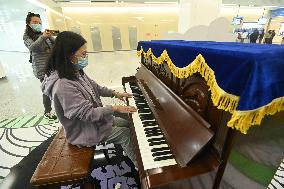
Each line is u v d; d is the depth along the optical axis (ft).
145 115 5.40
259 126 2.87
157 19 47.21
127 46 48.65
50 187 4.31
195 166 3.09
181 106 4.17
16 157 7.77
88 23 44.16
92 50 46.55
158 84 5.97
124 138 5.84
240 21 34.40
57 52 4.65
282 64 2.33
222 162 2.91
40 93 15.92
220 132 2.89
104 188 6.07
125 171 6.69
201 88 3.47
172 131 4.04
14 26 50.44
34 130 9.78
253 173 3.37
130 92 7.61
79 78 5.38
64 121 5.07
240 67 2.24
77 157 4.82
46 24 45.24
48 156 4.85
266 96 2.30
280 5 37.99
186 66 3.64
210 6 15.10
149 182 2.88
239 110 2.23
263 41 27.45
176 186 2.92
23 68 28.58
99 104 6.35
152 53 6.32
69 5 39.91
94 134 5.24
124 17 45.39
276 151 3.34
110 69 24.84
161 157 3.58
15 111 12.24
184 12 16.03
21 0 36.14
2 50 55.16
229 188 3.25
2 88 17.84
